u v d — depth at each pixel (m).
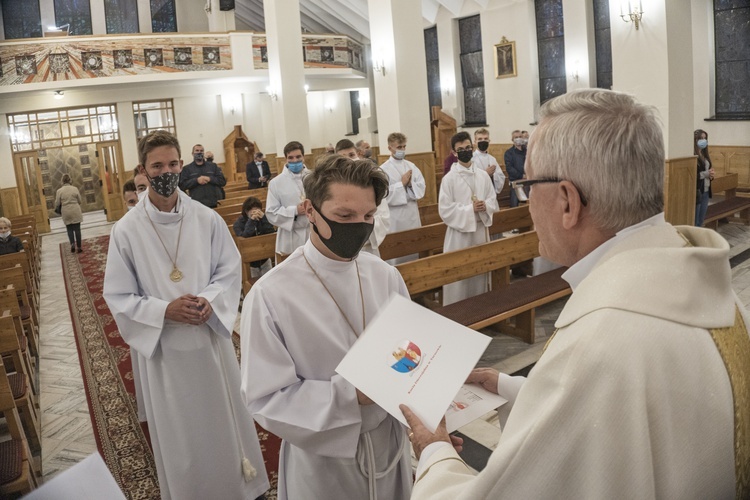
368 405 1.69
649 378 0.84
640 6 7.28
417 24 9.48
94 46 16.06
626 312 0.88
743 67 12.04
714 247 1.02
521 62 16.23
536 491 0.87
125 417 4.15
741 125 12.10
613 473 0.84
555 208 1.06
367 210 1.68
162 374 2.68
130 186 5.73
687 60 7.40
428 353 1.45
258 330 1.68
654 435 0.85
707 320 0.90
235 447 2.77
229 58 17.53
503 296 4.91
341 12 19.64
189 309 2.59
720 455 0.88
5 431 4.11
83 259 10.91
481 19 17.06
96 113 16.92
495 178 7.98
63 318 7.04
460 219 5.53
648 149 0.99
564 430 0.87
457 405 1.48
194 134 18.42
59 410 4.41
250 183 11.95
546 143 1.06
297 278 1.76
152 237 2.73
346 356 1.49
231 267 2.90
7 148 15.84
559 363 0.91
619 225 1.01
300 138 13.77
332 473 1.71
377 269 1.91
